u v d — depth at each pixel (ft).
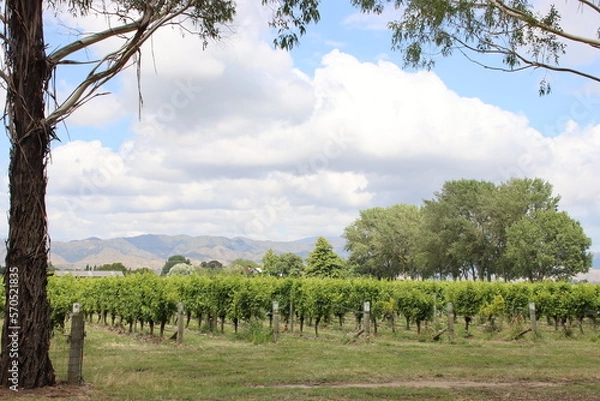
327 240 205.05
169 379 36.32
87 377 36.37
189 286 82.53
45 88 33.14
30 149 32.37
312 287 77.82
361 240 290.15
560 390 32.86
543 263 188.75
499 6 38.55
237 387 33.42
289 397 29.68
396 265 283.59
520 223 192.85
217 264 294.66
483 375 38.93
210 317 82.43
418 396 30.68
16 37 32.55
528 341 66.13
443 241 213.46
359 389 32.55
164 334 76.89
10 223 32.42
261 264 249.96
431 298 76.74
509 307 80.28
